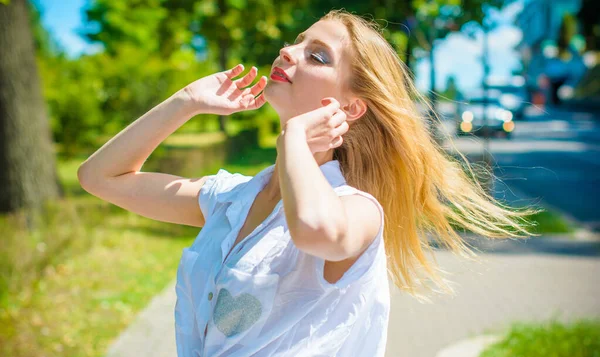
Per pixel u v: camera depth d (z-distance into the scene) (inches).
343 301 59.1
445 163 77.2
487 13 480.4
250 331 58.7
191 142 807.7
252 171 653.9
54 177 355.3
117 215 386.6
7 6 341.7
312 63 63.7
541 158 758.5
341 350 60.9
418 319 203.3
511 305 216.8
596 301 223.3
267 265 59.3
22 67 343.9
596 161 733.3
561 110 2023.9
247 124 1025.5
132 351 177.5
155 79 585.3
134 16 1159.6
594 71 2049.7
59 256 259.9
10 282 223.5
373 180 70.4
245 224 65.9
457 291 230.1
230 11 794.2
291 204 51.0
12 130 339.0
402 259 73.2
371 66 65.0
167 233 348.8
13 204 334.6
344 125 58.1
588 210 426.0
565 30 2375.7
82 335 190.1
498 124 1016.9
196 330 65.0
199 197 72.2
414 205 72.4
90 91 568.1
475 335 187.9
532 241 326.0
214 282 62.2
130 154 72.4
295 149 53.4
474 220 80.3
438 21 489.1
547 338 172.1
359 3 479.8
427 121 77.1
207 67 926.4
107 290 236.5
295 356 58.5
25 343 181.2
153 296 232.4
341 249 52.7
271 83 65.1
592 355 160.4
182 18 837.8
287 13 759.7
